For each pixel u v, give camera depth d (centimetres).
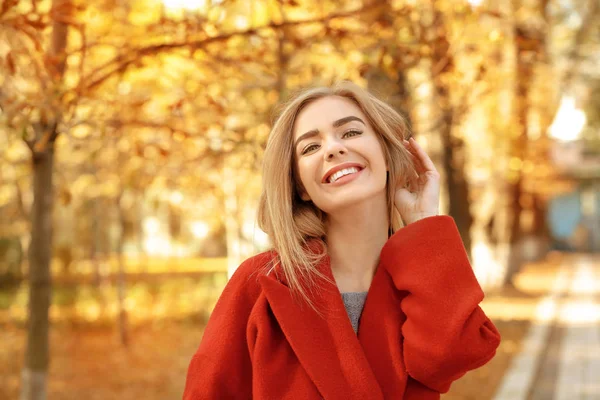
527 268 2723
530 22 782
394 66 387
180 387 787
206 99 370
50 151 421
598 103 2222
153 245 3469
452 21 454
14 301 1553
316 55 445
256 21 441
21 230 1519
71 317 1303
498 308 1442
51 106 310
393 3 429
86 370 886
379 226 190
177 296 1617
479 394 685
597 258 3872
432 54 400
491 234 1802
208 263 3080
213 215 889
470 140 1149
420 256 176
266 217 191
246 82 420
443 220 180
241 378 181
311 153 183
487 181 1756
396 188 197
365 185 179
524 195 1942
